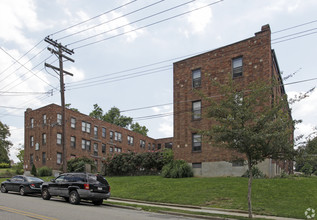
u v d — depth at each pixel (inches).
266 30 985.5
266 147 495.5
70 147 1667.1
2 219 424.8
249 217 492.1
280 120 499.2
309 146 490.0
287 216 512.1
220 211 572.1
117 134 2129.7
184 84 1153.4
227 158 999.6
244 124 538.0
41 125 1663.4
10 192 885.2
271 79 549.6
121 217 472.1
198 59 1131.9
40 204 599.8
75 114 1744.6
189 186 802.2
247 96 548.1
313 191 652.7
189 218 507.8
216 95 1054.4
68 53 988.6
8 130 1990.7
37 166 1638.8
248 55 1011.3
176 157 1123.9
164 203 668.7
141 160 1179.3
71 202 636.7
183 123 1131.3
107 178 1125.7
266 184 742.5
